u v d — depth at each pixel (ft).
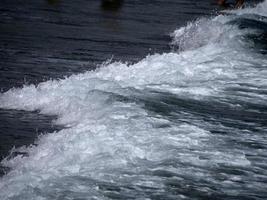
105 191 51.70
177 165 57.47
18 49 112.16
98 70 97.45
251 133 69.77
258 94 87.15
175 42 130.62
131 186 52.85
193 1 206.39
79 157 57.88
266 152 63.41
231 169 58.03
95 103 76.02
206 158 59.98
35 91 84.69
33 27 136.46
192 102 80.84
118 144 60.80
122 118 69.36
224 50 109.70
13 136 69.00
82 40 125.08
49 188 51.42
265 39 121.80
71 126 72.74
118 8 177.88
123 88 83.41
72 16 156.87
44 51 111.86
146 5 188.44
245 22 139.74
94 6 178.29
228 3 207.00
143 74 93.61
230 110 79.05
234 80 92.89
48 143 64.34
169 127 67.87
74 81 87.86
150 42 128.67
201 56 104.73
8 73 94.79
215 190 53.62
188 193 52.70
